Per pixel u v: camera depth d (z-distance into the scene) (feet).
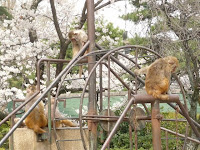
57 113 27.40
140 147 50.88
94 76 25.71
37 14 47.37
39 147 25.63
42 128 26.18
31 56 45.06
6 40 44.91
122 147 51.62
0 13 49.96
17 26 46.78
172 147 49.57
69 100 64.75
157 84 22.24
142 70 23.45
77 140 25.72
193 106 46.42
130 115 23.21
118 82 48.37
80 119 22.59
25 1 47.67
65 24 49.47
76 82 48.16
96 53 24.71
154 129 22.30
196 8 41.45
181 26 42.34
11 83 59.11
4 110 50.98
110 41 50.19
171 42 41.52
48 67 25.68
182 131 52.44
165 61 23.16
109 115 24.26
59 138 26.89
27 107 25.91
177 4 42.86
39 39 48.44
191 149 45.88
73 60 24.48
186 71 46.55
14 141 25.91
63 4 48.67
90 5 26.35
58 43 52.85
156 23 43.29
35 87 26.91
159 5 44.86
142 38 46.42
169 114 56.70
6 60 45.88
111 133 20.38
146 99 22.17
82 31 31.58
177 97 22.71
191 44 43.39
